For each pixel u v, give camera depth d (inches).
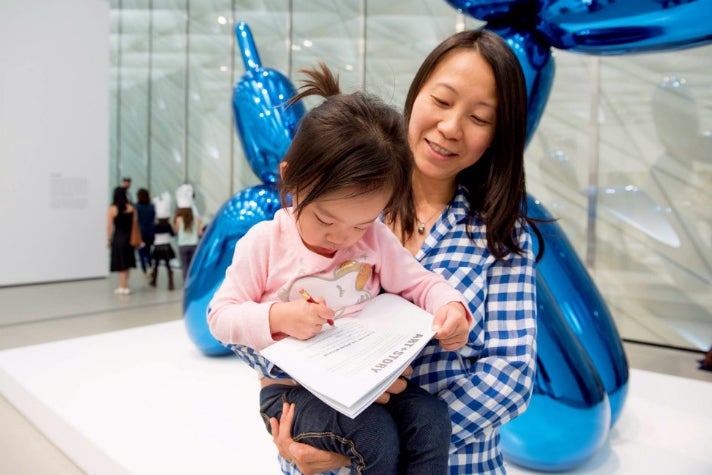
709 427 89.2
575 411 71.2
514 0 69.1
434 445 30.9
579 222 180.5
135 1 348.2
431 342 36.8
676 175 164.4
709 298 161.8
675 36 63.1
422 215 43.0
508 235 38.9
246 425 87.8
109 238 232.5
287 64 260.7
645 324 172.7
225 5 294.4
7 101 233.9
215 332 32.7
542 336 72.6
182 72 326.6
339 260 34.5
